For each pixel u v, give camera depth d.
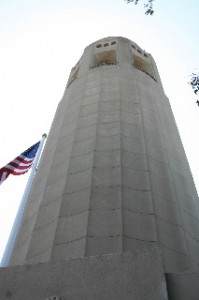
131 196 15.23
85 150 18.52
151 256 9.27
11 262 15.03
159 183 16.72
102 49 33.38
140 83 26.66
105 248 12.65
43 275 9.48
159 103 25.91
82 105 23.34
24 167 22.22
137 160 17.67
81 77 28.72
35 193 18.78
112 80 26.05
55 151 20.14
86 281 9.12
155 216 14.45
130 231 13.44
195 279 8.84
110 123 20.44
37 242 14.20
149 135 20.25
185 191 18.16
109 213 14.25
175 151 21.31
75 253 12.63
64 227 14.03
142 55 34.62
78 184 16.25
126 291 8.70
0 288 9.36
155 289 8.58
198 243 15.11
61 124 22.95
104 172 16.61
